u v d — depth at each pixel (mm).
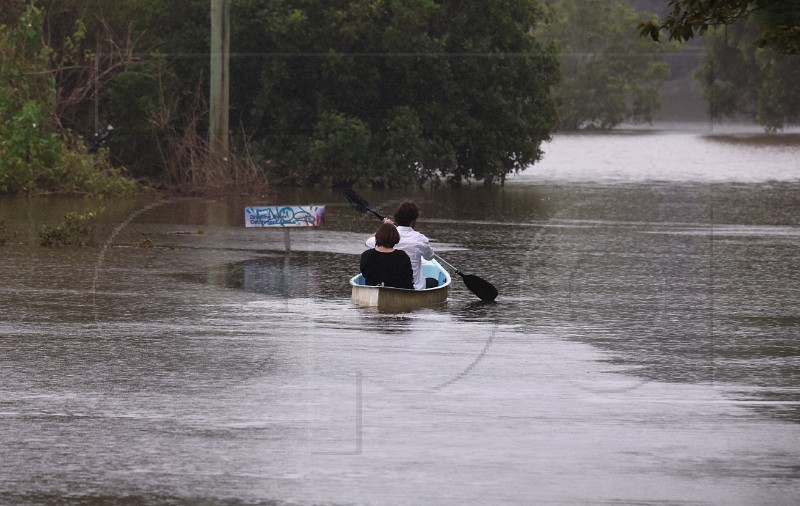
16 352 36500
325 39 105500
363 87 107125
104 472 24594
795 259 61156
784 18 30234
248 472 24609
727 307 46469
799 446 26781
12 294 47500
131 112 103188
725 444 26922
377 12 106062
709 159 174750
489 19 110875
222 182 94688
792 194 106625
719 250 64875
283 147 107688
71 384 32344
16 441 26781
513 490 23547
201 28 105562
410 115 105562
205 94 105750
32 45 93500
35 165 89125
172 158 98188
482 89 111062
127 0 107375
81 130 107188
